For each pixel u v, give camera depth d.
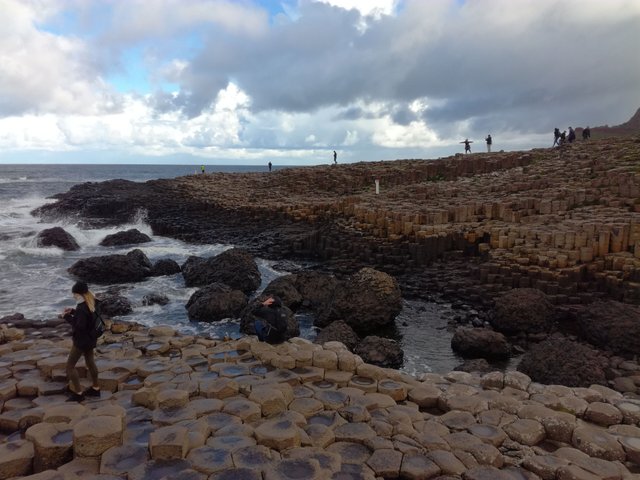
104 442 6.27
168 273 22.53
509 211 23.50
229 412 7.55
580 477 6.32
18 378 8.98
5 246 28.06
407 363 12.78
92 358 8.34
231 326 15.62
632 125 79.06
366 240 23.80
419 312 16.78
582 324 13.84
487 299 17.02
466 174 43.91
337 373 9.46
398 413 8.03
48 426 6.69
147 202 44.66
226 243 29.89
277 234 29.81
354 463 6.59
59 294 19.03
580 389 9.03
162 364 9.86
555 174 31.62
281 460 6.30
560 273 16.42
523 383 9.27
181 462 6.12
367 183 45.69
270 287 17.48
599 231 17.56
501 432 7.50
